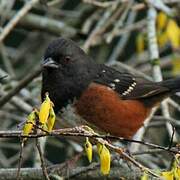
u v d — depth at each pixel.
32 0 11.86
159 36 11.06
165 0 12.88
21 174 8.88
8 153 15.28
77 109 10.19
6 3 13.72
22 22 14.28
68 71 10.21
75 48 10.38
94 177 9.06
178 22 11.18
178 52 11.54
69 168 9.30
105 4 12.84
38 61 15.05
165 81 11.03
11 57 15.48
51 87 10.26
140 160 11.20
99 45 14.65
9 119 13.55
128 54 16.33
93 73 10.45
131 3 12.91
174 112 13.70
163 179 6.92
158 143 13.09
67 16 15.24
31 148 13.23
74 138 9.72
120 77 10.77
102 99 10.23
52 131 6.95
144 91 10.80
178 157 7.03
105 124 10.29
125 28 13.41
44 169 7.10
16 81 13.12
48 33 14.37
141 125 10.83
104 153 6.93
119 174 8.92
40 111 6.90
